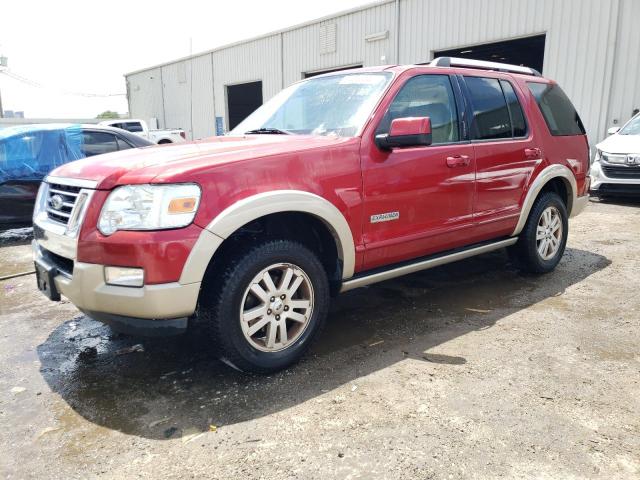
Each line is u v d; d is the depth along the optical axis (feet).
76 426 8.54
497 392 9.27
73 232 9.02
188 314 8.76
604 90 38.11
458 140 12.78
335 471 7.25
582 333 11.85
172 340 11.94
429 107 12.29
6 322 13.35
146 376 10.22
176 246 8.39
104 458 7.68
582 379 9.70
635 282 15.55
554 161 15.56
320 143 10.34
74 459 7.68
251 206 8.99
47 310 14.24
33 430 8.44
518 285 15.49
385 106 11.30
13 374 10.41
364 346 11.37
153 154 9.79
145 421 8.63
